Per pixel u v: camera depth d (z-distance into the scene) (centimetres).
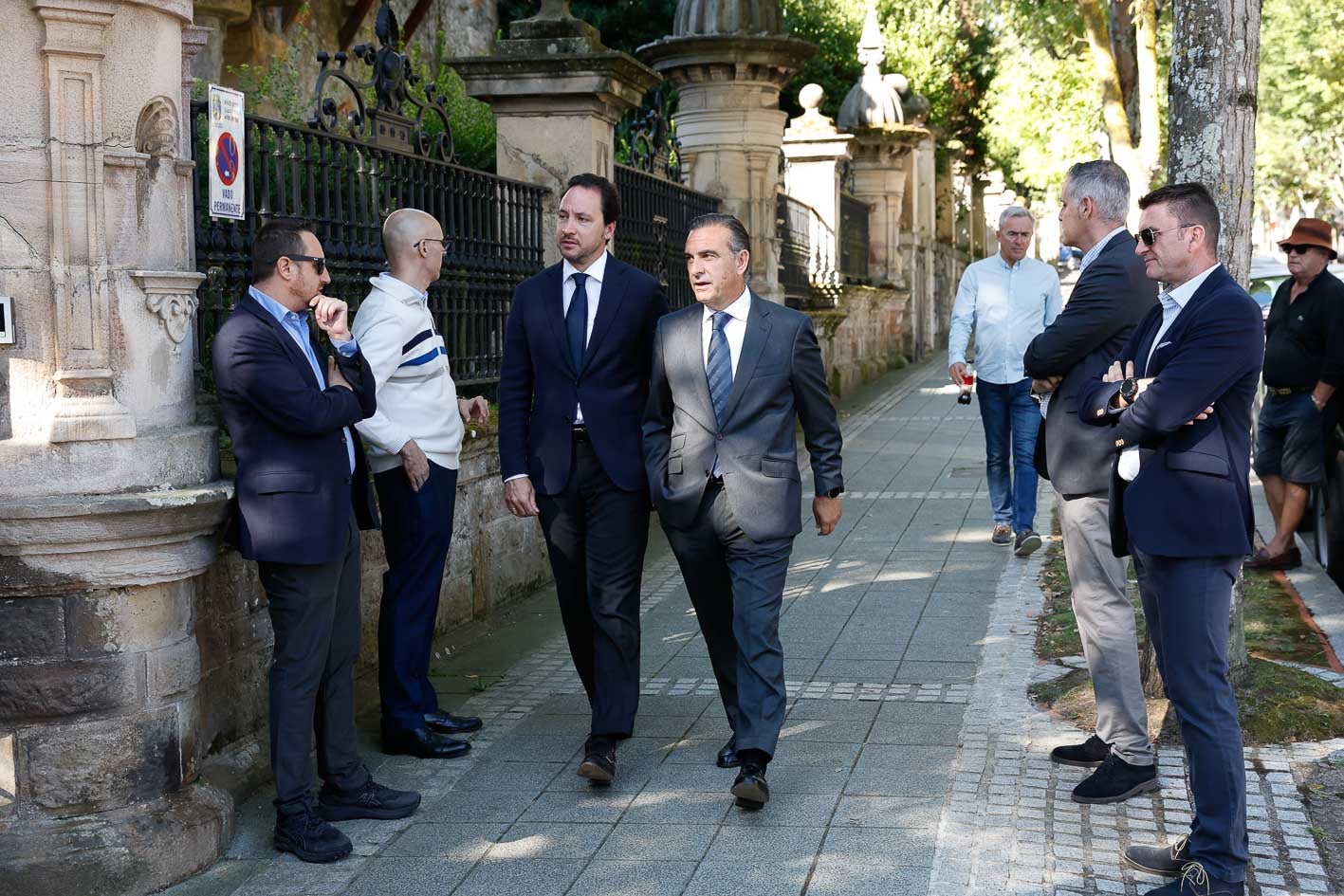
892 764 482
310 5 1418
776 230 1291
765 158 1242
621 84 823
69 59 374
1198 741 376
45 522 371
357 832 434
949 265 2955
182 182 421
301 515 408
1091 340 454
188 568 403
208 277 470
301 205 531
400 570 510
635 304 487
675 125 1231
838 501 469
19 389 377
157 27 401
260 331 405
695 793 461
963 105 2867
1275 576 767
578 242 485
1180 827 423
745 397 454
